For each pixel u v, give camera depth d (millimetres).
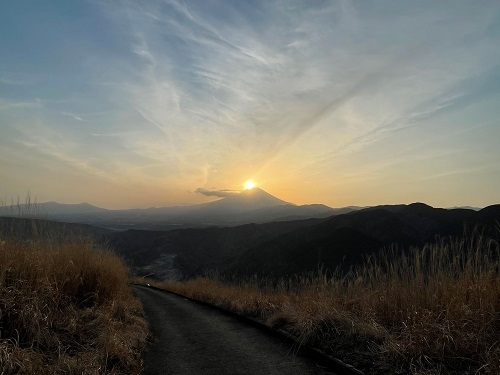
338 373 5000
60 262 7852
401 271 6543
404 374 4344
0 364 4066
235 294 12906
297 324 7059
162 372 5363
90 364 4613
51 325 5504
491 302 4828
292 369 5250
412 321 5227
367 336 5664
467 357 4348
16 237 7441
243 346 6664
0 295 5395
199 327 8781
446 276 5805
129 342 6160
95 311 7062
